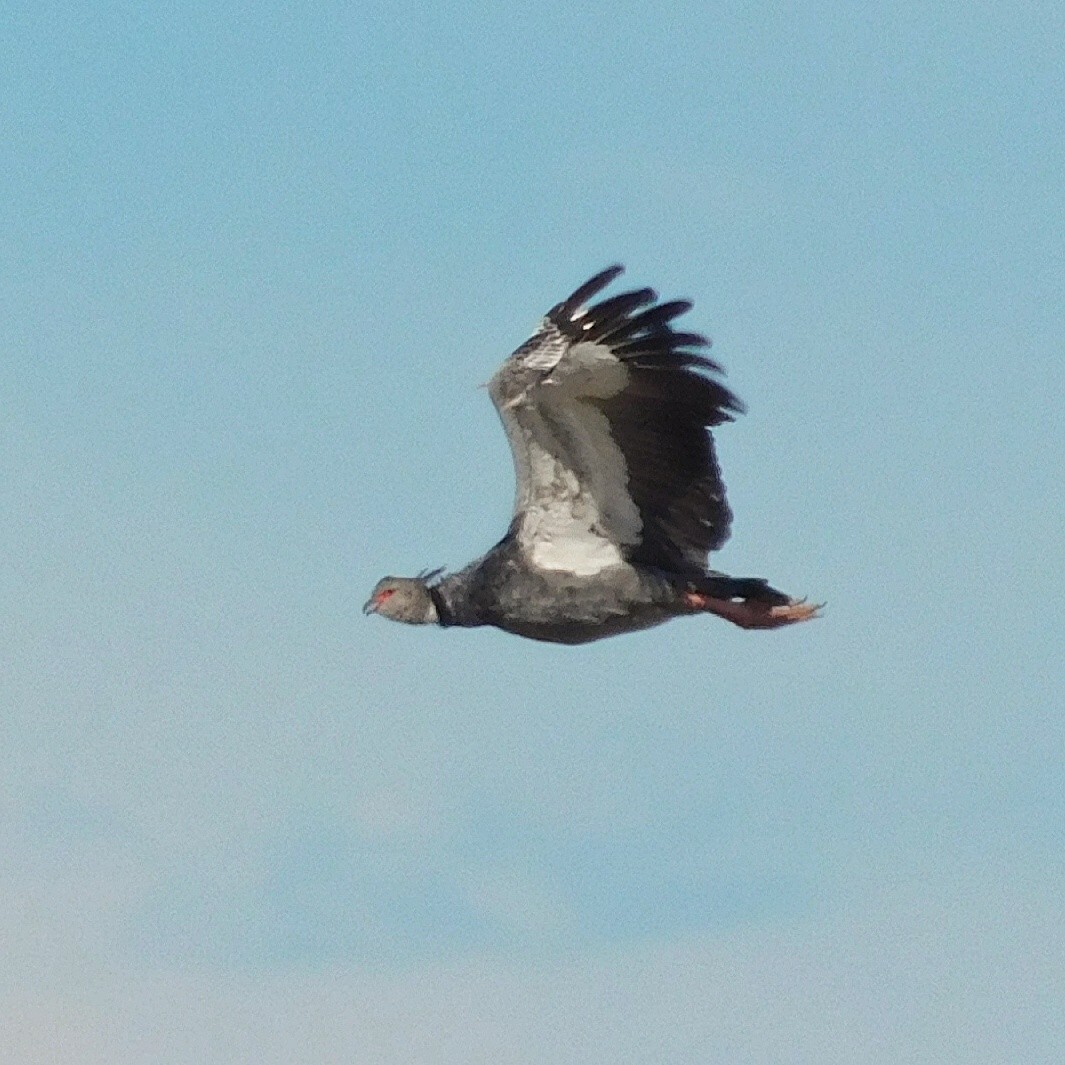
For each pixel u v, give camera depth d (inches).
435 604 904.3
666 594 879.1
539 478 878.4
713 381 860.0
